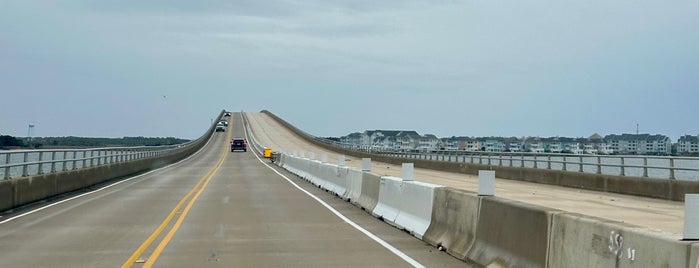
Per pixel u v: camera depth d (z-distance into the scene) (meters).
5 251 11.97
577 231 7.76
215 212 18.72
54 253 11.73
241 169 48.75
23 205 20.61
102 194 25.30
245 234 14.24
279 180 35.34
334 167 26.62
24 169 21.64
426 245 12.87
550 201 25.11
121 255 11.52
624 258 6.70
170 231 14.64
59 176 25.06
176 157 65.12
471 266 10.65
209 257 11.34
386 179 17.48
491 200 10.60
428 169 56.31
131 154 43.25
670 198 26.23
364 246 12.70
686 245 5.84
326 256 11.54
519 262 9.30
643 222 18.17
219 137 125.44
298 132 126.12
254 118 178.50
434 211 13.35
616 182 29.84
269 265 10.64
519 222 9.48
